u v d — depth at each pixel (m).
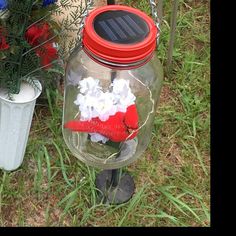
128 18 0.47
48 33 0.57
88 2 0.49
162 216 0.56
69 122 0.50
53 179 0.59
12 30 0.53
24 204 0.57
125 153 0.53
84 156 0.53
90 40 0.45
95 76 0.49
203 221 0.57
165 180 0.60
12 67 0.54
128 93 0.48
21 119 0.54
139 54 0.45
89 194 0.58
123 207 0.57
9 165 0.58
